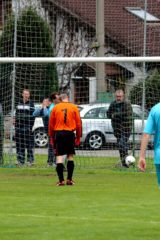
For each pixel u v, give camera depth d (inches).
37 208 1676.9
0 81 2920.8
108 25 3858.3
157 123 1338.6
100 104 2982.3
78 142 2160.4
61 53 4165.8
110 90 3211.1
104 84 3011.8
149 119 1344.7
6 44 3260.3
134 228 1423.5
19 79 2930.6
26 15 3339.1
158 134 1338.6
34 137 2829.7
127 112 2628.0
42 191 1988.2
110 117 2640.3
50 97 2598.4
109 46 3828.7
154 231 1393.9
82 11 4138.8
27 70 2960.1
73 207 1694.1
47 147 2859.3
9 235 1353.3
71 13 4143.7
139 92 2871.6
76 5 4160.9
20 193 1947.6
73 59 2455.7
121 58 2444.6
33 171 2541.8
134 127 2642.7
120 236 1344.7
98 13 3122.5
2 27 3545.8
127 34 3799.2
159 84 2871.6
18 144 2699.3
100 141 2906.0
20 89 2928.2
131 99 2878.9
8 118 2864.2
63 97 2153.1
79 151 2923.2
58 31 4158.5
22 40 3304.6
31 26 3344.0
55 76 3021.7
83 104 3225.9
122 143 2625.5
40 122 2913.4
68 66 3393.2
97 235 1354.6
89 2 4138.8
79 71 3371.1
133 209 1663.4
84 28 4131.4
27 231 1393.9
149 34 3636.8
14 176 2388.0
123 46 3799.2
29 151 2709.2
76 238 1322.6
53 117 2133.4
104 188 2068.2
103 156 2849.4
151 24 3673.7
